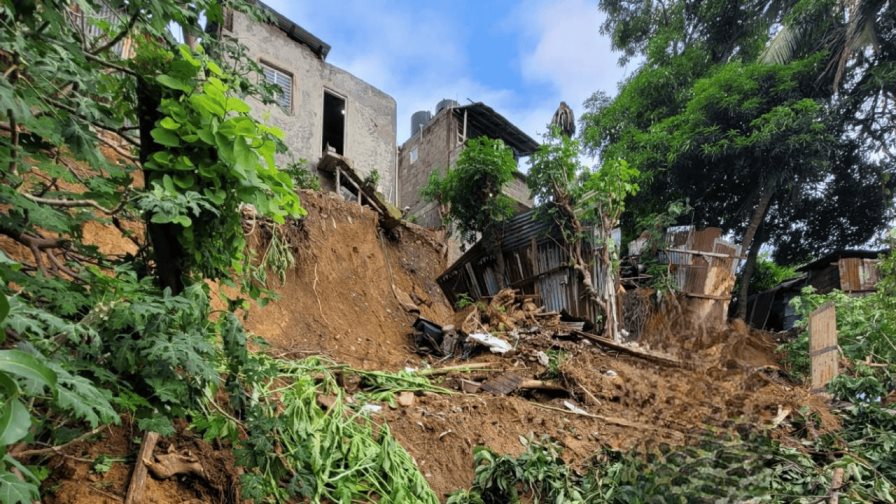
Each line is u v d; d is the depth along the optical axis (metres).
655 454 1.76
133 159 1.88
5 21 1.44
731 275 8.84
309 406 2.60
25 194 1.60
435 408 3.60
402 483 2.42
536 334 5.88
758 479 1.61
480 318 6.25
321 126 10.75
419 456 2.93
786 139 10.30
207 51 2.44
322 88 11.09
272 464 1.97
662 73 13.45
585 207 7.17
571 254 7.00
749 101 10.68
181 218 1.52
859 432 3.56
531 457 2.74
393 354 5.42
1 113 1.36
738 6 13.62
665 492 1.62
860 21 10.19
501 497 2.64
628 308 7.64
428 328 5.97
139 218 2.17
